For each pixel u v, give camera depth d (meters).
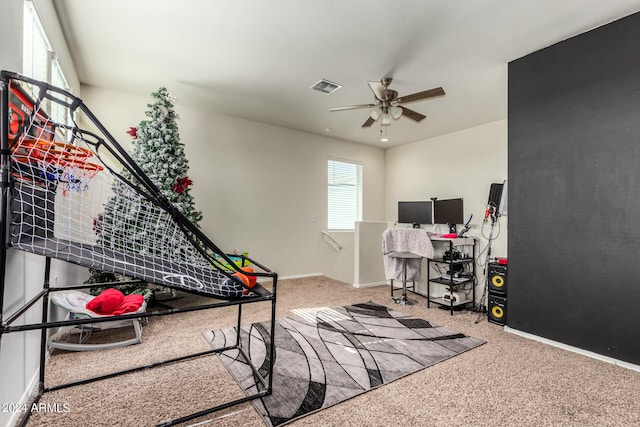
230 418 1.58
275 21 2.38
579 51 2.46
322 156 5.62
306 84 3.51
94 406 1.65
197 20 2.38
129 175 2.01
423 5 2.18
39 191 1.44
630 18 2.20
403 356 2.34
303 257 5.39
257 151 4.88
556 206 2.56
